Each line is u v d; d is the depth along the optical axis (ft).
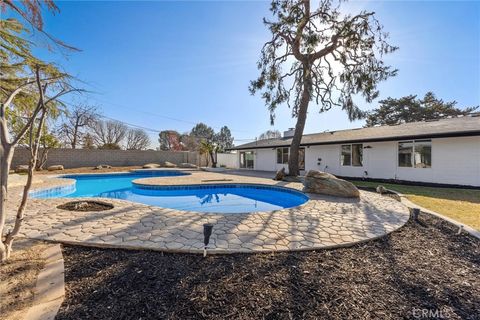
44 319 6.16
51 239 11.96
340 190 25.90
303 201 27.76
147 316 6.45
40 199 21.85
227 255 10.69
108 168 66.13
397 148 42.86
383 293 7.79
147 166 72.28
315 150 57.31
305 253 11.08
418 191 31.65
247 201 30.01
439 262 10.25
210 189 36.63
